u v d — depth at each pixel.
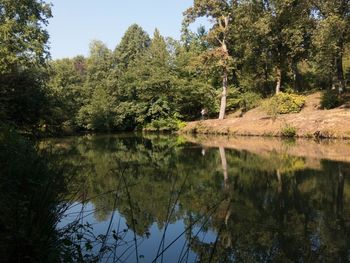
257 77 38.31
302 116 27.05
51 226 4.98
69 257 4.60
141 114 41.69
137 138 31.28
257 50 34.22
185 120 41.53
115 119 41.53
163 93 40.44
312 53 31.88
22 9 27.62
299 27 30.70
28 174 5.86
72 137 33.12
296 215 8.52
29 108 16.19
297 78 37.59
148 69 42.09
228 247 6.69
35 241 4.33
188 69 35.25
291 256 6.26
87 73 53.16
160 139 29.42
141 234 7.22
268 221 8.18
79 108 40.97
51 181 6.10
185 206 9.29
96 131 42.34
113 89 45.50
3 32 25.84
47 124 20.67
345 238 7.12
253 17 31.98
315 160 15.53
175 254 6.32
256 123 29.64
